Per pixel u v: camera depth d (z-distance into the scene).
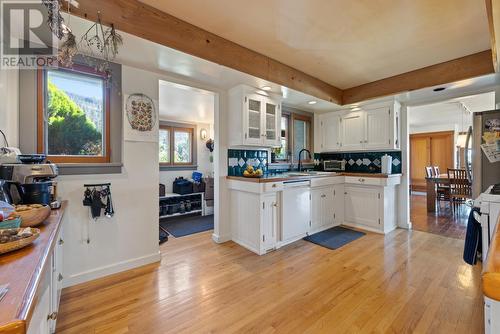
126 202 2.29
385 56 2.56
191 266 2.37
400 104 3.62
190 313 1.65
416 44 2.30
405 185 3.61
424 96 3.25
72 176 2.02
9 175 1.32
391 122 3.42
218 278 2.12
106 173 2.18
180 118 4.98
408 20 1.92
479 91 2.94
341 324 1.53
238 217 3.00
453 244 2.92
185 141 5.20
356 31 2.08
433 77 2.77
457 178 4.51
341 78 3.24
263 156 3.59
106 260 2.18
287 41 2.27
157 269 2.30
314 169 4.41
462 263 2.38
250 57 2.44
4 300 0.52
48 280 1.06
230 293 1.89
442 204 5.45
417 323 1.53
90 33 1.70
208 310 1.68
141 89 2.36
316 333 1.45
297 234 3.07
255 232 2.72
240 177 2.89
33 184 1.40
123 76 2.26
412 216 4.36
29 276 0.64
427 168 5.17
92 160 2.14
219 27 2.05
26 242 0.84
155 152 2.47
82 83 2.11
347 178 3.75
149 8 1.79
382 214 3.36
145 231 2.41
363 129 3.74
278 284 2.02
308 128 4.35
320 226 3.44
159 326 1.52
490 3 1.32
